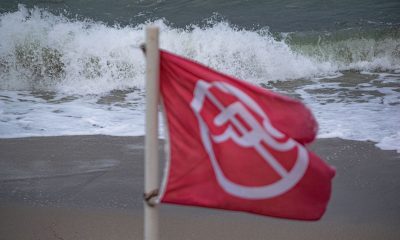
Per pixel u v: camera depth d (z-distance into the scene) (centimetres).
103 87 3006
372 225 1280
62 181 1552
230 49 3450
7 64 3147
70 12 4344
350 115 2320
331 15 4428
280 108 721
